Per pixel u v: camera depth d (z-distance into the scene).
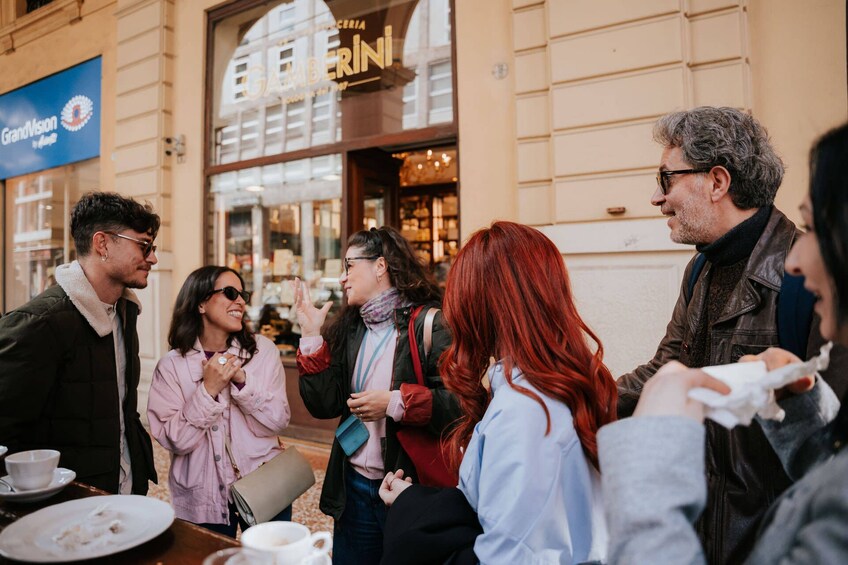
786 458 0.84
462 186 3.89
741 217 1.23
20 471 1.21
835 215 0.58
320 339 1.83
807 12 2.83
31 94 7.00
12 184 7.66
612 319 3.18
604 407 0.95
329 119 4.82
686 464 0.59
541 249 1.01
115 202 1.63
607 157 3.20
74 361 1.57
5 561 0.92
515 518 0.79
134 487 1.78
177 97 5.56
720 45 2.96
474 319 1.03
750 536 0.98
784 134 2.88
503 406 0.88
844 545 0.47
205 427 1.69
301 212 4.93
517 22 3.58
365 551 1.71
